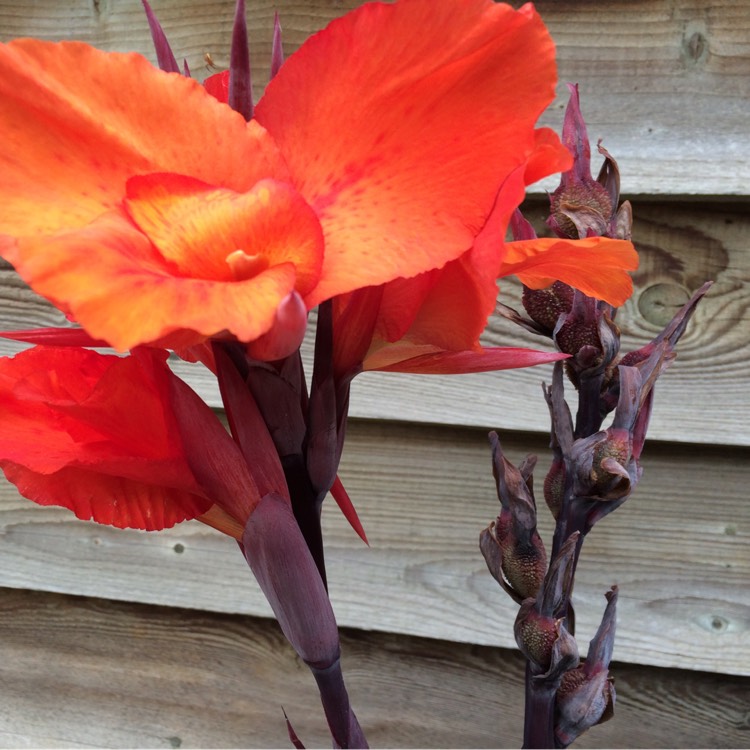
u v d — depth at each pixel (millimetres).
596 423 308
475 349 244
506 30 212
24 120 216
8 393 257
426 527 579
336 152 227
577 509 302
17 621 656
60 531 627
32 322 588
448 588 579
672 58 498
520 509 304
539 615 293
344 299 261
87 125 218
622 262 242
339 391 259
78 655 650
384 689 610
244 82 242
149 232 214
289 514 247
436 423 556
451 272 231
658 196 506
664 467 545
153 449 252
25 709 659
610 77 505
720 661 544
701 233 517
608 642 306
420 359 269
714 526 542
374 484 584
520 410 543
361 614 590
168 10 530
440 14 212
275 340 212
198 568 613
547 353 275
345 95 224
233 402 248
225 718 632
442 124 221
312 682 620
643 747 575
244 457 251
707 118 498
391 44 217
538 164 233
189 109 223
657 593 551
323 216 223
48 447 246
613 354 300
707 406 521
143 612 640
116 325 186
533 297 307
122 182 223
